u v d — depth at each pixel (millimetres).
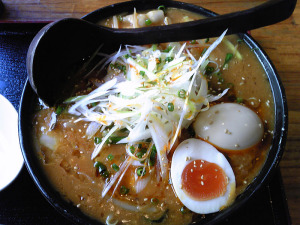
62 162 193
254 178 182
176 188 179
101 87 203
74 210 179
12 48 251
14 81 244
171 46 217
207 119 191
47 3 281
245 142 186
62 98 212
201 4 274
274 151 181
